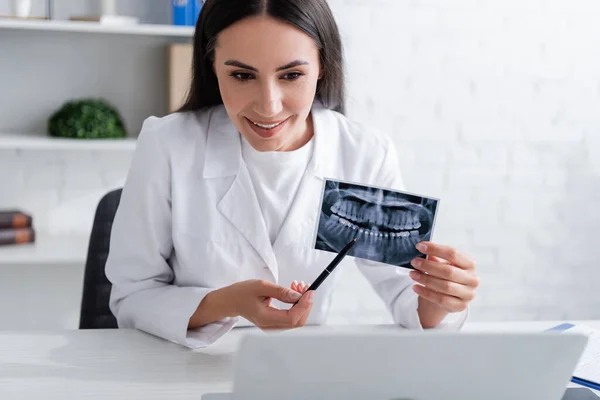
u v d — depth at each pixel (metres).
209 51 1.31
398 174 1.58
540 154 2.93
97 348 1.28
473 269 1.29
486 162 2.90
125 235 1.46
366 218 1.25
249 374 0.81
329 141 1.52
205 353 1.27
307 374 0.82
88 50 2.61
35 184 2.66
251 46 1.22
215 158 1.45
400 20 2.77
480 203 2.92
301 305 1.21
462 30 2.81
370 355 0.81
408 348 0.81
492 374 0.84
